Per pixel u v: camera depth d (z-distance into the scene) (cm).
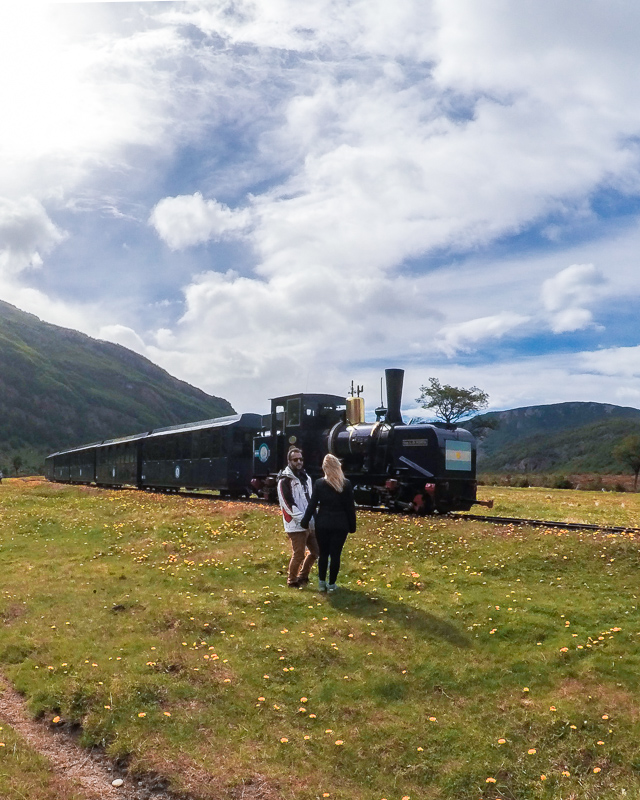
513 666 756
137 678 726
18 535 1658
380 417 2095
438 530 1430
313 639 826
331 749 611
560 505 2748
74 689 707
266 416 2461
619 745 598
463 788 560
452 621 895
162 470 3350
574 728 623
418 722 649
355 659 779
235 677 739
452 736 623
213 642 842
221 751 606
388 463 1975
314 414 2239
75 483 4994
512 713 658
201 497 2769
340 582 1104
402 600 985
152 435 3575
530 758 591
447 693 707
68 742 639
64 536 1638
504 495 3516
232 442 2727
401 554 1265
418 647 810
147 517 1781
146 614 942
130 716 659
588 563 1131
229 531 1518
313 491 1029
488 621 884
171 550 1369
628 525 1920
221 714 668
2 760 573
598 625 860
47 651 829
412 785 566
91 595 1059
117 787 561
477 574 1115
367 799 545
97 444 4634
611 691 689
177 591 1067
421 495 1867
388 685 716
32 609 998
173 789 554
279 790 553
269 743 621
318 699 695
